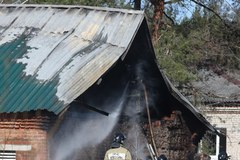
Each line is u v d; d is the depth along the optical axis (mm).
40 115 15883
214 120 29734
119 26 18125
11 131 16219
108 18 18594
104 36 18031
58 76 16547
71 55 17375
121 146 16172
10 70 17188
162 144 20875
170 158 20938
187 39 28453
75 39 18203
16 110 15789
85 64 16812
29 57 17578
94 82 16047
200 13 29984
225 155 18750
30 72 16969
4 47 18125
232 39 29750
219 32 29688
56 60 17266
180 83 26172
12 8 20016
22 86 16531
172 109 21094
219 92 29719
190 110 20672
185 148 21422
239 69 30125
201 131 22125
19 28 19047
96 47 17641
